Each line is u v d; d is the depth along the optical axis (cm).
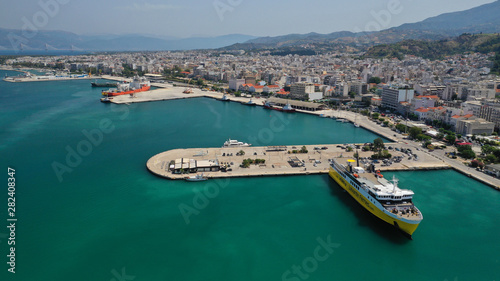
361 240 15750
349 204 19075
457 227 16688
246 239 15675
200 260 14238
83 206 18475
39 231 16125
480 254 14750
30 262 14000
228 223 16950
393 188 17138
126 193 19988
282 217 17588
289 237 15875
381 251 14975
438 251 14962
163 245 15162
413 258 14525
